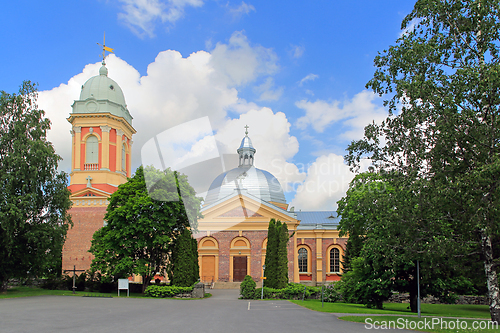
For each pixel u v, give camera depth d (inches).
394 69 764.6
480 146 680.4
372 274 1157.1
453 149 708.7
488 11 708.0
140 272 1323.8
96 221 2012.8
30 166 1315.2
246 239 2142.0
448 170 697.0
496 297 709.3
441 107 695.1
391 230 763.4
